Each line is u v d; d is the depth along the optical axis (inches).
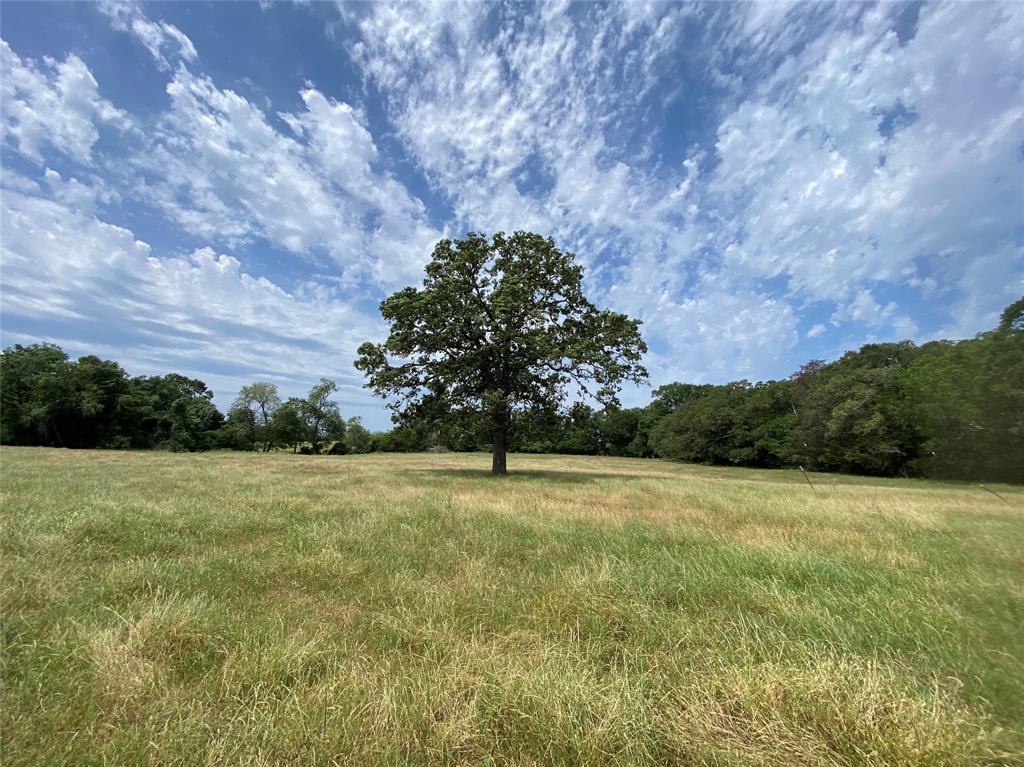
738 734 110.3
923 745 101.3
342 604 191.8
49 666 130.3
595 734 105.7
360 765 98.8
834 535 332.2
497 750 105.0
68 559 228.7
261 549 266.1
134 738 102.8
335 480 682.8
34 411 2014.0
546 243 956.6
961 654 148.7
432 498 484.7
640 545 292.0
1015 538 333.1
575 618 176.2
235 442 2746.1
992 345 1202.0
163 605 168.7
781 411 2219.5
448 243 933.8
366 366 948.6
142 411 2415.1
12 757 97.6
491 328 871.1
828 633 161.9
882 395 1531.7
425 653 145.9
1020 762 102.1
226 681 126.1
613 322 931.3
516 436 962.7
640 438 3198.8
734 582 216.7
